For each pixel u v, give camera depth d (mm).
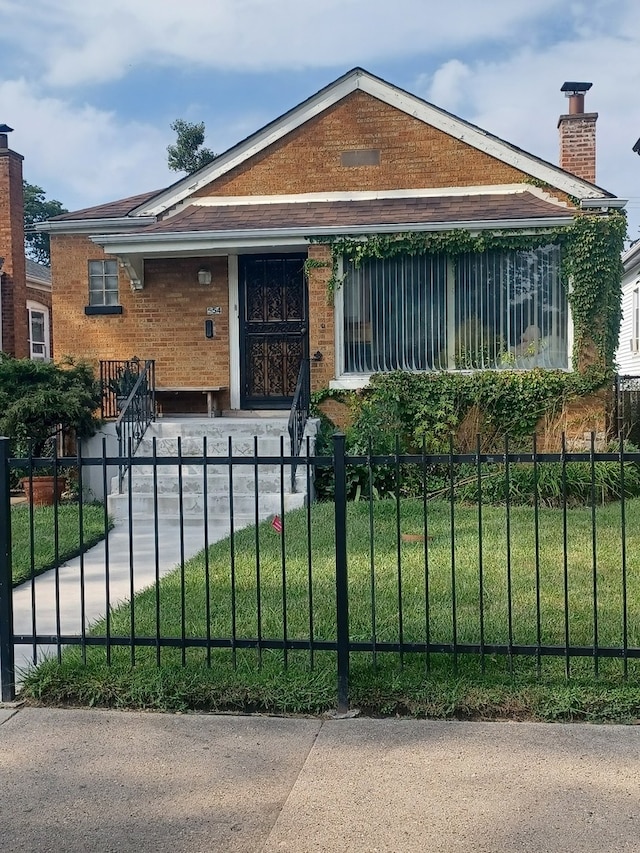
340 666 4438
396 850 3168
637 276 22000
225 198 13719
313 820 3387
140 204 13781
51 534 8773
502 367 12039
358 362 12281
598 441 11438
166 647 5125
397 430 11289
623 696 4277
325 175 13500
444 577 6578
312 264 12164
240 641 4645
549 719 4258
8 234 20078
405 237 11969
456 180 13242
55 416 10969
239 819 3418
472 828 3297
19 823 3438
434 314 12156
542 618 5488
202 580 6703
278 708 4453
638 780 3641
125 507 10062
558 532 8148
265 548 7773
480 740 4051
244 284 13508
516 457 4402
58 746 4121
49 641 4785
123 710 4547
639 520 8758
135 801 3584
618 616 5488
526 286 12000
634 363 22312
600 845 3166
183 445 11172
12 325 20109
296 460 4566
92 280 14008
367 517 9164
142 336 13797
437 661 4750
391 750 3973
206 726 4305
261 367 13555
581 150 15805
